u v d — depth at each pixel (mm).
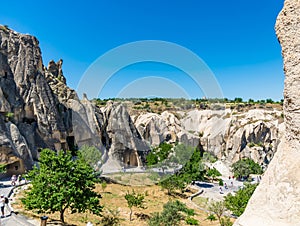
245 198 16500
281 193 2699
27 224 12383
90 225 10875
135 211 17562
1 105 29062
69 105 38906
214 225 16500
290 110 2910
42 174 11898
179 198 22656
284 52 3010
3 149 25828
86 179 12508
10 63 32906
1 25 34469
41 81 35250
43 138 33000
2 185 21422
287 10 2979
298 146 2814
